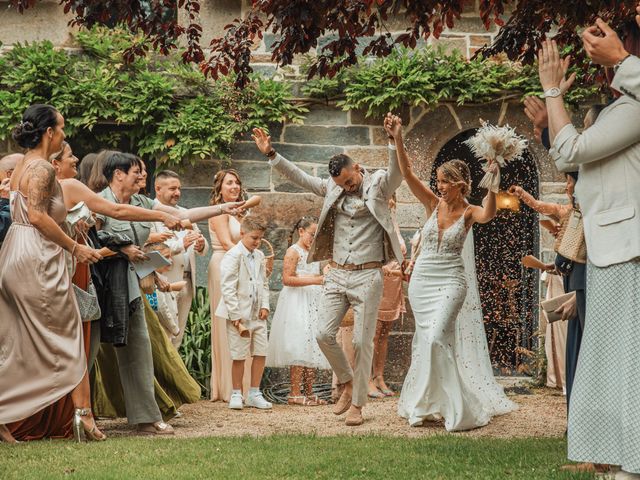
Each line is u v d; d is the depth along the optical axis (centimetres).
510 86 982
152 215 586
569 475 404
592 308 399
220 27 1005
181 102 988
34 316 542
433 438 555
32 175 537
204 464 455
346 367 693
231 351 800
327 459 467
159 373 679
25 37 1003
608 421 391
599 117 400
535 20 628
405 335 995
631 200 389
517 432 648
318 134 1009
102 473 425
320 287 871
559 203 998
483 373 755
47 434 594
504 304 1042
